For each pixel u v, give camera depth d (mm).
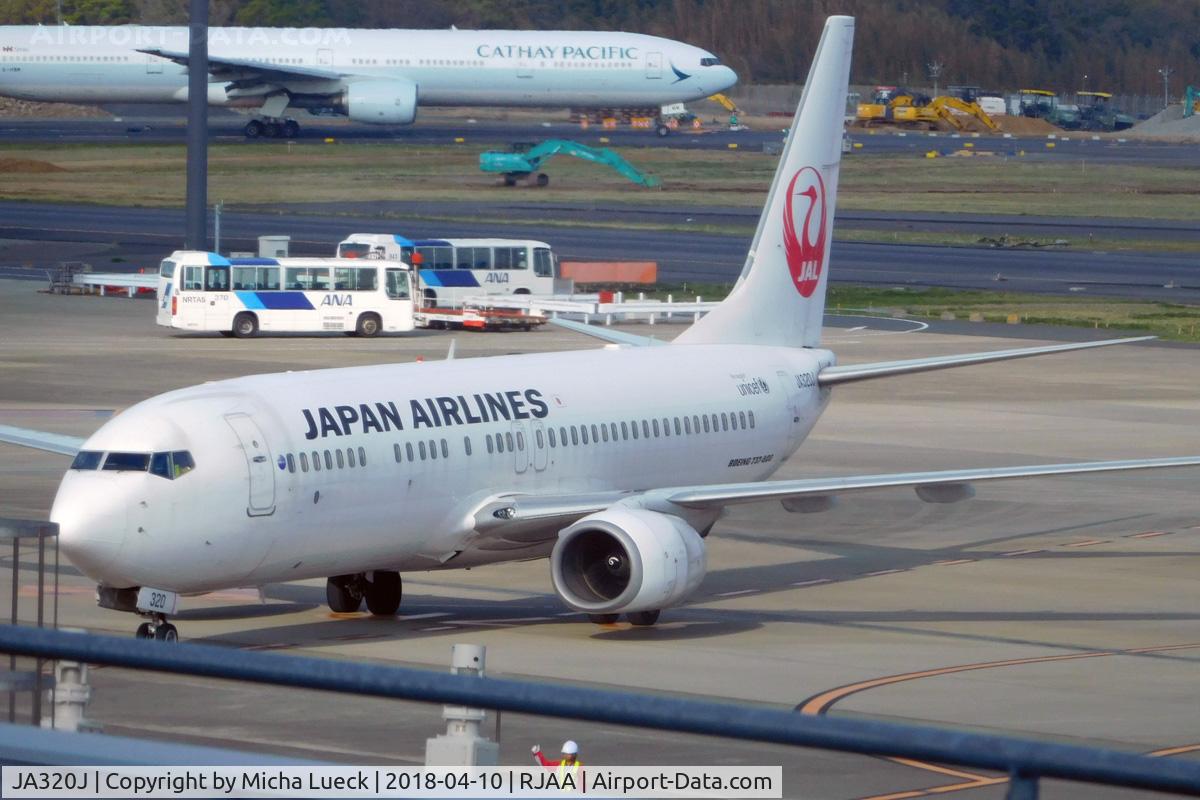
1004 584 130750
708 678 93750
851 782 67812
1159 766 21312
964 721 83500
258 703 80438
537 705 23734
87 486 93500
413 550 108812
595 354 129500
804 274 149375
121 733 73375
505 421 113562
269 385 103562
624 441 123000
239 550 96688
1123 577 134125
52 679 54594
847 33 146750
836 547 148000
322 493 100125
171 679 85438
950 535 154500
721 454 133125
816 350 150750
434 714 78875
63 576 121688
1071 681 94812
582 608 105000
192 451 94938
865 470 186625
